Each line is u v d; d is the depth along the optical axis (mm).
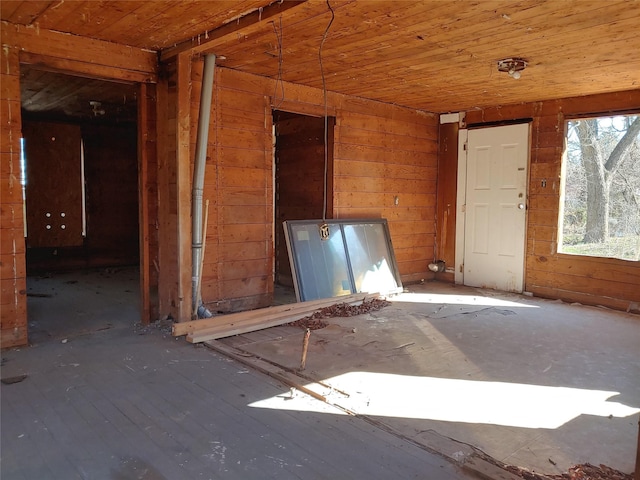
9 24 3346
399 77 4742
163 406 2588
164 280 4250
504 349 3633
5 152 3408
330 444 2211
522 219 5820
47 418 2436
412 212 6426
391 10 3035
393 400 2693
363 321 4418
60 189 7398
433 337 3924
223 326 3941
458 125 6453
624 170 10133
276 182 6316
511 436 2307
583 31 3373
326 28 3359
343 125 5520
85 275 7035
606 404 2680
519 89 5125
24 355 3379
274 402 2658
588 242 10453
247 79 4660
